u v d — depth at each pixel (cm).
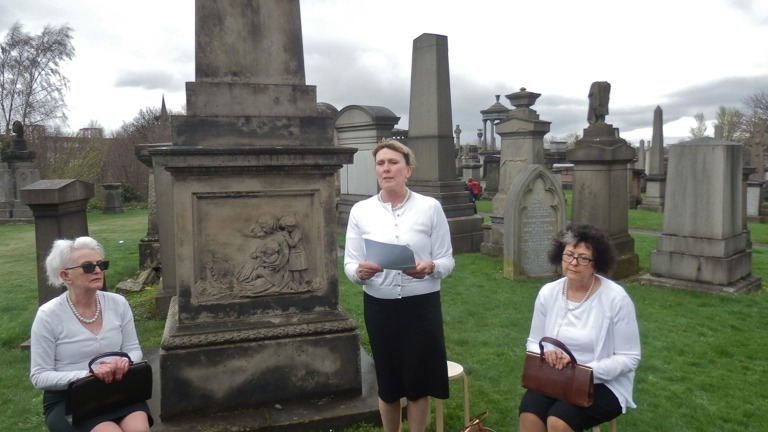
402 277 311
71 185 593
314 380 396
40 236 576
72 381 290
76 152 2589
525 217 858
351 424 379
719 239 764
